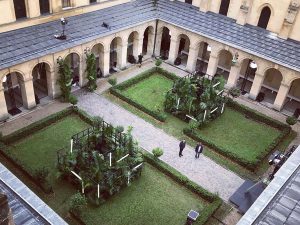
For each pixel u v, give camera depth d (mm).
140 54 53312
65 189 31469
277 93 45594
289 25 43594
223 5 49312
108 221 29266
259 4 45719
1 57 36125
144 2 53656
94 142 33344
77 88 45969
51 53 39188
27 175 31844
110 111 42531
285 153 37469
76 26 44125
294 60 42750
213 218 30516
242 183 34562
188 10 52125
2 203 12008
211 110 42062
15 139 36031
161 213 30578
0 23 38000
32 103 40625
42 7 41625
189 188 32844
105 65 48125
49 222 17422
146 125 40938
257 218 19000
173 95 43031
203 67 55750
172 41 52781
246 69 52062
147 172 34344
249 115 44656
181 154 36688
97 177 29531
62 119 40031
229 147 39219
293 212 19328
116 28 46500
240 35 47031
